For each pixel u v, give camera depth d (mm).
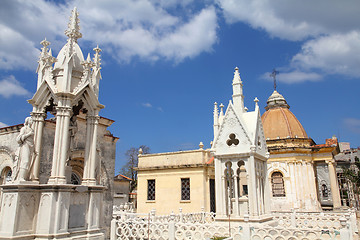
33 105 12047
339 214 20938
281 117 38938
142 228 16188
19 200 9945
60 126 10992
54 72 12359
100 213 12094
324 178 57000
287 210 33031
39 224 10141
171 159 32312
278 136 37219
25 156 10609
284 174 34406
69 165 12734
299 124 39031
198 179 29906
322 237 12578
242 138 18109
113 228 16938
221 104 21094
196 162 30609
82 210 11312
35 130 11727
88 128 12328
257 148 18281
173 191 31156
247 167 17688
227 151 18375
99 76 13297
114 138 23031
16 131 18922
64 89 11305
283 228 13383
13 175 10469
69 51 11828
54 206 10227
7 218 9898
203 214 22312
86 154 12094
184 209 30000
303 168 34281
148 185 33406
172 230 15242
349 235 12172
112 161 22641
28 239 9898
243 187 32844
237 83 19922
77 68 12438
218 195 18234
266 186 19438
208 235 14734
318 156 35688
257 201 17406
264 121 39844
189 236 15133
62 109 11133
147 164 33781
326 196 55875
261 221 16969
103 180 21516
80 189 11109
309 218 21109
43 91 11883
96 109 12594
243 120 18531
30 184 10367
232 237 13461
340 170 64500
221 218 17750
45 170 17578
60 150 10797
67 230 10453
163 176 32188
